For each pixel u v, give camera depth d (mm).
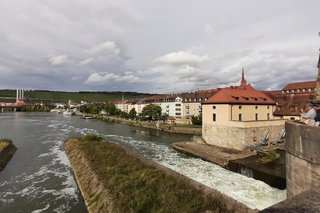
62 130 72000
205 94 93562
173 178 19578
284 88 79688
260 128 38500
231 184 24578
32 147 44062
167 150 42812
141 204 15438
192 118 78062
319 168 10477
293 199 4848
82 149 34031
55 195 22172
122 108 156000
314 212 4273
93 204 18234
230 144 39312
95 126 87500
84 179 23609
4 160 32812
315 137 10680
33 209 19516
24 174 28328
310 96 50094
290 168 13078
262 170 26281
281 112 52531
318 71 21125
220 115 41469
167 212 14344
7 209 19531
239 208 13789
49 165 32125
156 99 117812
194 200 15320
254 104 44219
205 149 39188
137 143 50281
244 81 64750
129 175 21109
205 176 27344
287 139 13547
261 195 21703
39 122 100000
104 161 26469
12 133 62469
